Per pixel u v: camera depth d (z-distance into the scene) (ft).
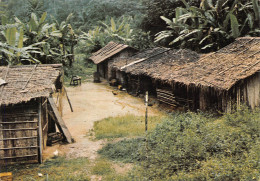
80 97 68.54
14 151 32.12
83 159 32.99
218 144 26.09
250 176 19.42
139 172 26.22
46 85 34.99
